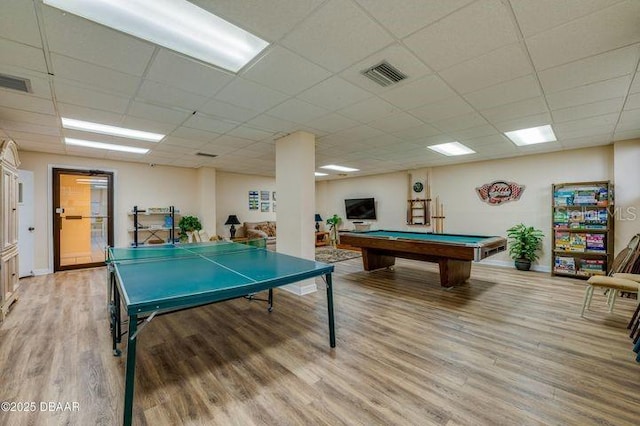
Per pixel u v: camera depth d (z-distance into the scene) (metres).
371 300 3.82
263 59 2.17
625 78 2.46
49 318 3.19
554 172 5.50
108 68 2.26
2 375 2.08
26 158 5.18
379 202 8.70
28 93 2.69
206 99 2.90
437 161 6.54
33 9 1.58
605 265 4.83
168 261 2.83
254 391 1.92
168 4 1.59
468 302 3.73
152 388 1.95
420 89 2.69
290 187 4.25
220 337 2.73
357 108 3.18
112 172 6.14
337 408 1.75
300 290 4.07
